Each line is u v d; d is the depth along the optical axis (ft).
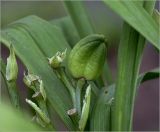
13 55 1.25
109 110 1.37
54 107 1.31
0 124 0.83
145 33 1.17
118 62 1.29
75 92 1.29
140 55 1.28
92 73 1.27
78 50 1.26
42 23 1.46
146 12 1.19
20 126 0.84
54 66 1.28
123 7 1.17
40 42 1.41
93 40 1.26
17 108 1.27
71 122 1.30
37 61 1.36
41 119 1.25
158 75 1.46
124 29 1.28
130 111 1.31
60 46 1.43
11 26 1.42
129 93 1.30
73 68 1.27
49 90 1.33
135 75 1.29
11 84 1.27
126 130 1.31
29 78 1.25
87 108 1.25
